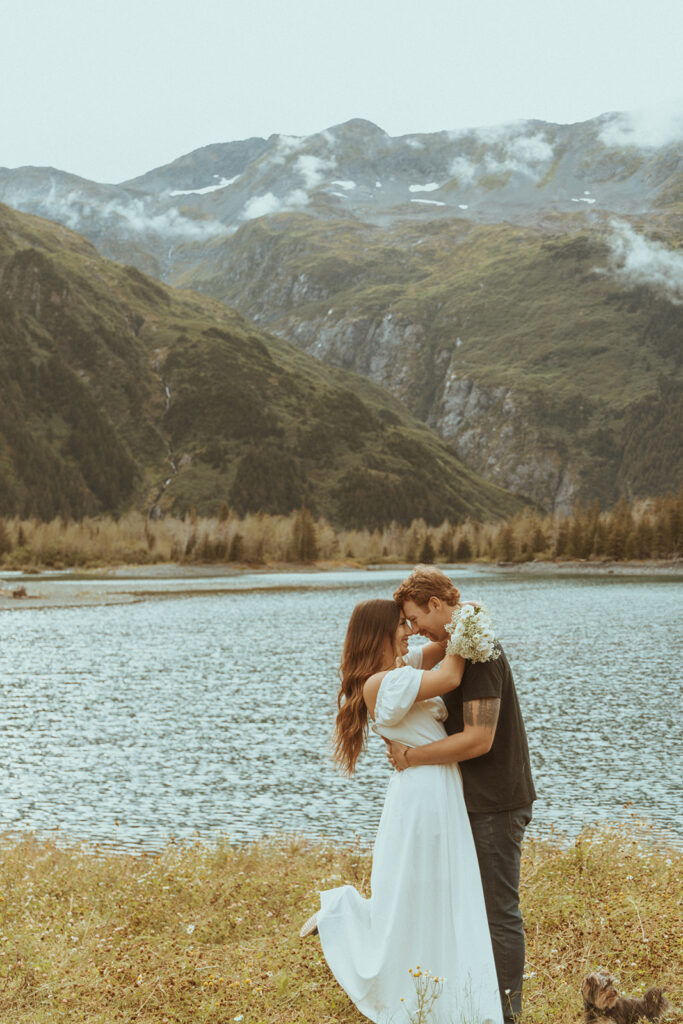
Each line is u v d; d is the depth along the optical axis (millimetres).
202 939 6598
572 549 188625
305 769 21328
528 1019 4824
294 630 59000
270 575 160875
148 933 6754
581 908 6859
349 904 4922
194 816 17156
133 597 95062
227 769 21297
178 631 58250
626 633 54625
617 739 24438
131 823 16609
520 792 4828
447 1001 4449
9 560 172875
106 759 22484
